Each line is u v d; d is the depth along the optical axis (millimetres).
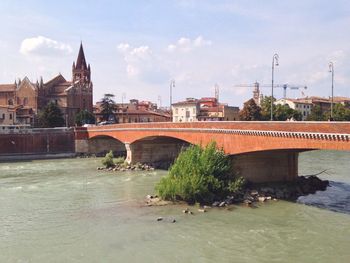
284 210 46812
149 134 82688
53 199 56156
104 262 32844
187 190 50156
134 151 91500
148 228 41250
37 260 33562
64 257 34062
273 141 48156
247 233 39062
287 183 58281
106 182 69625
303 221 42594
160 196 53438
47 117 151250
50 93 184500
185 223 42562
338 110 136625
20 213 48531
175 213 46406
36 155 120250
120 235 39344
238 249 35062
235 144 54781
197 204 49250
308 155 103188
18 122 159250
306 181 59625
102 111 176750
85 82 188875
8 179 75500
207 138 61750
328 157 98062
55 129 126000
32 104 174625
